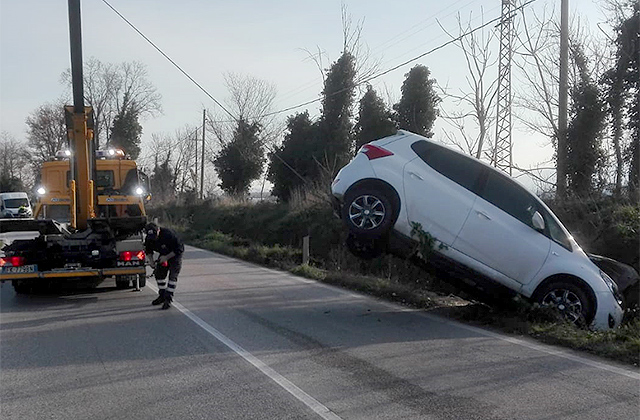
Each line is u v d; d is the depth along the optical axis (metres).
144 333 9.34
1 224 12.11
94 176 13.35
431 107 29.36
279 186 35.16
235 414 5.91
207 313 10.95
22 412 6.04
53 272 11.92
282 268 18.23
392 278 16.27
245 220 32.34
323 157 33.00
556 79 21.31
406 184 10.60
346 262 19.50
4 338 9.06
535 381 6.89
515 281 10.36
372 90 30.77
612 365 7.57
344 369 7.40
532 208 10.56
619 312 10.32
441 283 15.19
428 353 8.17
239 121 43.59
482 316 10.38
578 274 10.16
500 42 22.98
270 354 8.09
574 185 19.17
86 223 12.79
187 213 41.09
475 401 6.23
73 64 12.47
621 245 14.54
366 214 10.69
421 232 10.46
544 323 9.65
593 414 5.85
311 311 11.22
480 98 23.38
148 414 5.94
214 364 7.63
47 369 7.46
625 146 19.78
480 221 10.38
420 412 5.93
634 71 19.64
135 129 60.12
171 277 11.45
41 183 15.46
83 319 10.41
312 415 5.87
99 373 7.29
